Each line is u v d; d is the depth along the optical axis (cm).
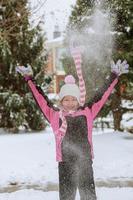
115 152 968
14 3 1154
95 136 1204
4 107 1609
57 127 481
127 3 1168
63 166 477
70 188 476
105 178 772
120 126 1384
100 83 1208
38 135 1439
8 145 1151
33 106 1619
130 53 1161
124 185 725
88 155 479
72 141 475
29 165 873
